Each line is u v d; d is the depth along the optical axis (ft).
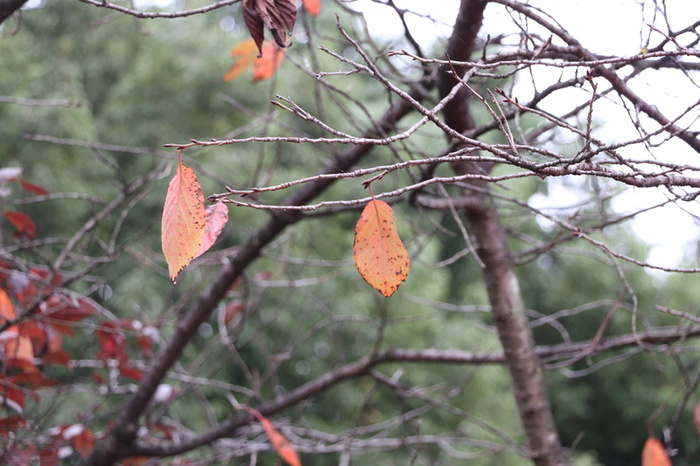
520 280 39.29
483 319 37.47
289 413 26.14
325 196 28.60
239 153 27.32
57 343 10.00
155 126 28.32
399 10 8.00
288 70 28.45
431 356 11.23
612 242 31.35
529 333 9.72
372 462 27.73
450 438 12.26
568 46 6.90
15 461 9.39
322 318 28.63
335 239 29.45
